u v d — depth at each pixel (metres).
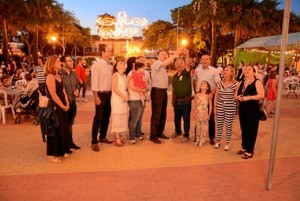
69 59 5.85
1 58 25.97
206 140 6.93
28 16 22.67
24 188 4.31
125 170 5.04
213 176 4.83
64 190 4.26
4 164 5.27
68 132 5.65
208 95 6.36
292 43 14.52
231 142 6.82
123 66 6.19
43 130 5.23
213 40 25.30
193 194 4.19
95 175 4.81
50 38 38.53
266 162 5.51
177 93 6.73
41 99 5.15
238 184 4.54
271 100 10.38
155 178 4.72
